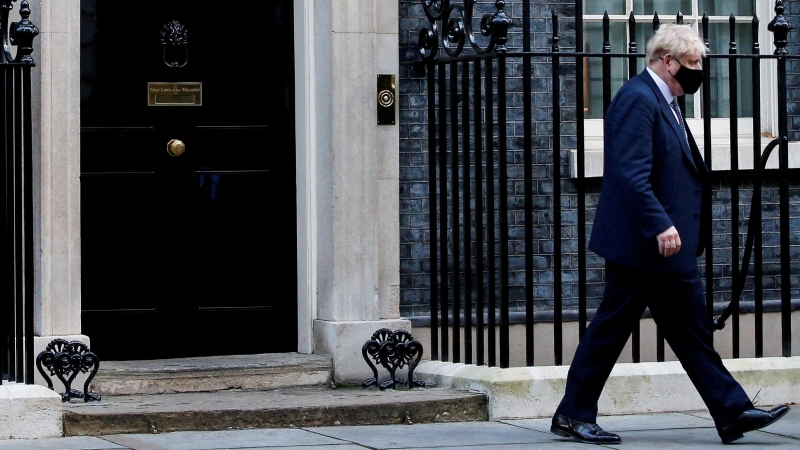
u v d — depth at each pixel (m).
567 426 6.50
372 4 7.84
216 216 8.01
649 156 6.25
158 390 7.48
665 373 7.50
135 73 7.86
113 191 7.83
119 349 7.84
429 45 7.94
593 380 6.48
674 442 6.57
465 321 7.70
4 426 6.49
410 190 8.09
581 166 7.39
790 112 8.84
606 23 7.39
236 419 6.81
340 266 7.83
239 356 7.96
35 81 7.28
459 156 8.28
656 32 6.54
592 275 8.39
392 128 7.96
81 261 7.75
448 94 8.30
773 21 7.65
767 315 8.68
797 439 6.68
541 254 8.29
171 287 7.93
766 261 8.69
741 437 6.43
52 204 7.30
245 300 8.06
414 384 7.63
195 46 7.96
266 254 8.09
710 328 6.47
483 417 7.21
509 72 8.23
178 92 7.93
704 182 6.47
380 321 7.90
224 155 8.01
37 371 7.27
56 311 7.31
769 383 7.69
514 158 8.25
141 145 7.87
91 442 6.41
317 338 7.98
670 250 6.15
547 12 8.37
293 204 8.10
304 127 7.97
